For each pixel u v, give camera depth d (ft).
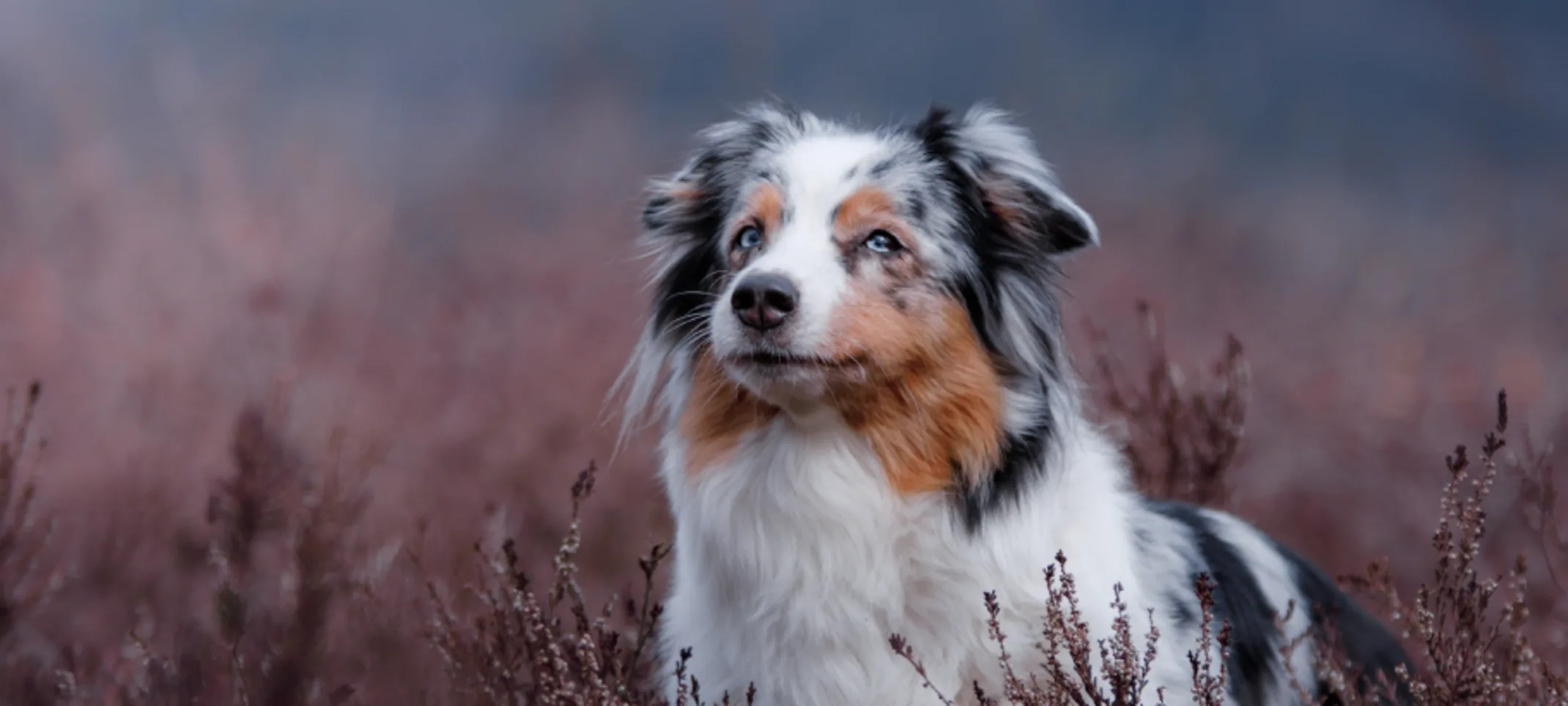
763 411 20.81
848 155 21.72
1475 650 20.30
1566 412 45.57
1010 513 20.35
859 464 20.35
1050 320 21.98
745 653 20.70
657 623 23.36
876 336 20.07
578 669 21.70
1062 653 19.85
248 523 25.90
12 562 27.32
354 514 26.40
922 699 20.11
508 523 33.27
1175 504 24.49
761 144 23.26
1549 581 30.25
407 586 27.71
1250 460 40.22
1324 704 22.26
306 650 23.11
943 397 20.45
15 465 26.68
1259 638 22.27
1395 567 33.30
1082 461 21.45
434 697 23.99
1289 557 24.32
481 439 38.73
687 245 23.24
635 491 35.70
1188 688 20.52
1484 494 20.04
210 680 24.08
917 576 20.25
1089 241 21.67
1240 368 30.14
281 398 37.37
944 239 21.21
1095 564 20.51
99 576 29.73
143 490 34.96
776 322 19.69
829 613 20.30
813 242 20.90
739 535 20.71
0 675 24.47
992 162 22.02
